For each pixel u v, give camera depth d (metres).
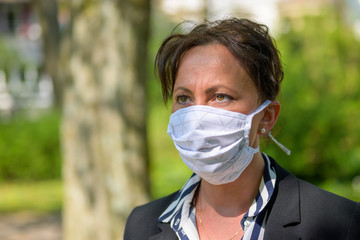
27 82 37.75
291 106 13.62
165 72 2.57
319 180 13.88
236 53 2.26
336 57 15.11
